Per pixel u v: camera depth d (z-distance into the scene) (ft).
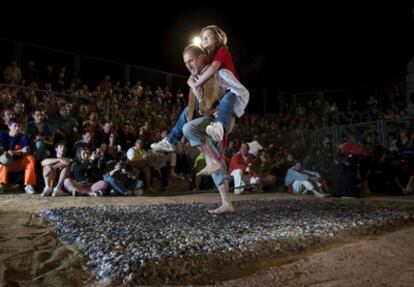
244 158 28.58
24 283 5.26
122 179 22.27
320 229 8.25
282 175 32.24
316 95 58.80
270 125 48.55
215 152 10.37
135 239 6.90
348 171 24.26
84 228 8.16
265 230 7.97
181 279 5.29
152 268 5.36
